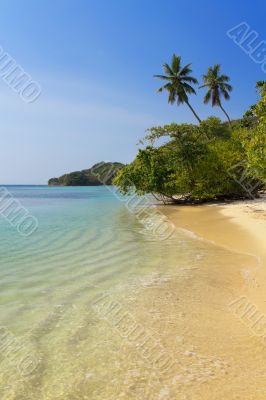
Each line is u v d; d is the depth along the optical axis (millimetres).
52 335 6379
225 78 53094
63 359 5551
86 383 4918
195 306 7660
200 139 37938
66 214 28719
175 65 49219
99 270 10797
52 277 10055
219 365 5273
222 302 7883
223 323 6770
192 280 9578
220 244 14547
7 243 15391
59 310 7559
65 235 17594
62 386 4863
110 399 4578
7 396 4652
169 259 12070
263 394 4566
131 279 9781
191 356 5551
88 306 7785
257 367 5199
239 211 25641
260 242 14508
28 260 12188
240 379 4906
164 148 36031
